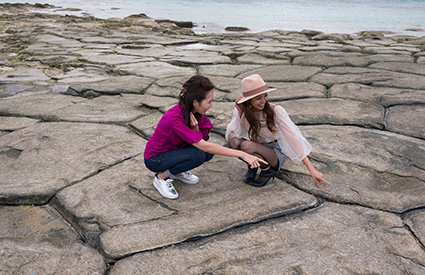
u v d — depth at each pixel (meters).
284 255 2.36
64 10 31.11
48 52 9.55
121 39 12.29
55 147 3.93
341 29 21.12
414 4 48.19
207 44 12.15
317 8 39.59
